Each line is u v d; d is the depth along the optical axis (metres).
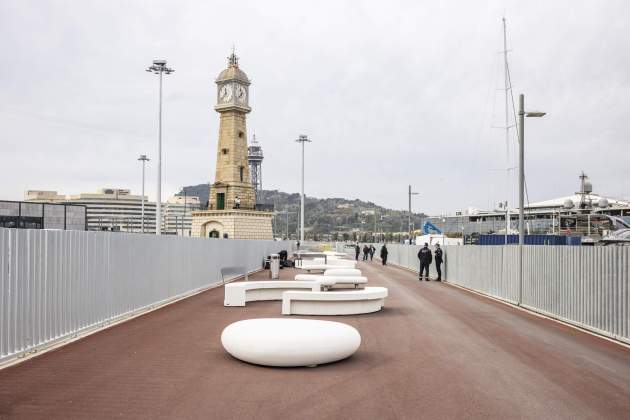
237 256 34.56
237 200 78.38
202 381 8.60
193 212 82.44
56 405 7.27
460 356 10.73
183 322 14.81
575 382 8.82
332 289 24.95
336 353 9.71
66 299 11.90
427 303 20.41
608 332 13.10
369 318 16.12
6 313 9.57
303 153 85.38
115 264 14.84
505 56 40.38
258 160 151.88
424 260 33.31
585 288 14.45
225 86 77.88
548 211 66.94
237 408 7.24
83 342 11.70
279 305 19.02
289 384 8.51
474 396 7.96
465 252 28.69
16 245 9.86
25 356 10.20
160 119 50.09
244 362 9.92
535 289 18.20
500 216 77.38
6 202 49.72
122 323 14.59
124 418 6.78
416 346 11.74
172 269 20.59
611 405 7.61
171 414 6.95
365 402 7.61
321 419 6.85
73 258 12.23
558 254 16.33
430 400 7.73
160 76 49.91
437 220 85.88
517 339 12.73
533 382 8.80
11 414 6.89
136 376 8.85
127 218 163.88
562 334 13.51
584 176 59.84
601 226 57.34
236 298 18.73
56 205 53.09
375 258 80.19
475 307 19.30
